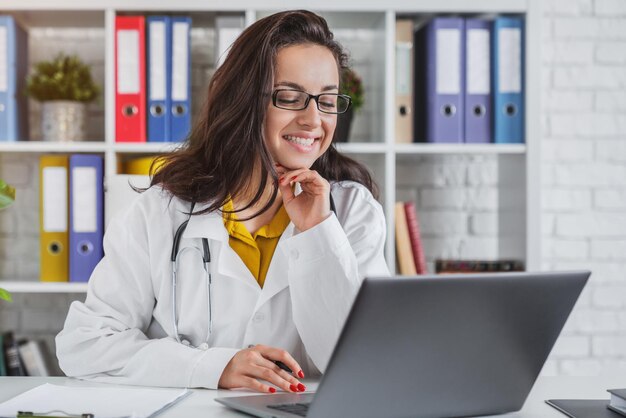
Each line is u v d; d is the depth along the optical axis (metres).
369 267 1.60
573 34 2.95
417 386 1.02
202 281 1.53
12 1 2.52
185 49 2.54
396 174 2.91
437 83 2.56
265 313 1.52
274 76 1.55
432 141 2.57
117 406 1.11
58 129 2.59
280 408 1.07
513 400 1.11
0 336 2.62
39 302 2.86
